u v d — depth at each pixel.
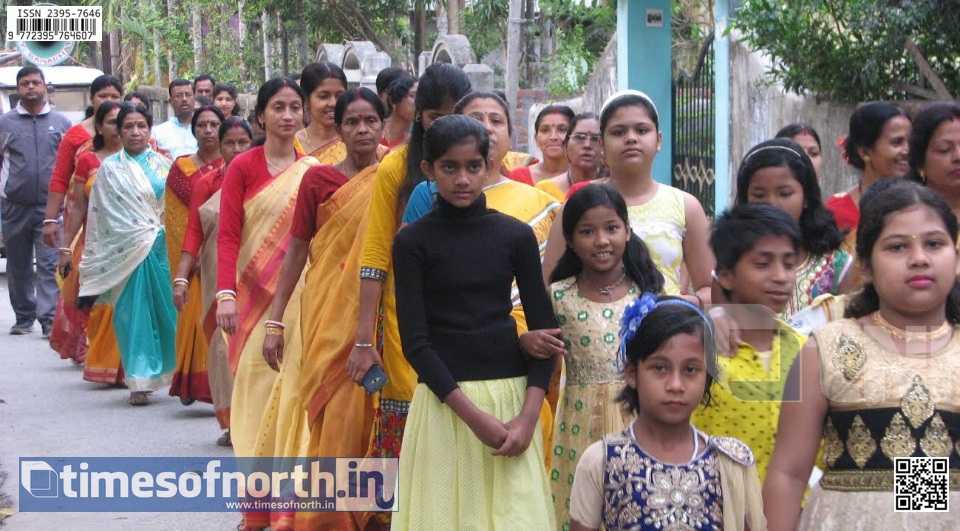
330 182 5.50
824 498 3.15
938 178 4.66
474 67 13.05
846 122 7.91
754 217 3.70
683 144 11.04
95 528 5.84
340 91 6.62
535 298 4.16
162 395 9.23
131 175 9.16
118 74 37.19
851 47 7.75
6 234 12.00
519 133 14.38
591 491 3.47
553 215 4.92
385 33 19.91
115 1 31.50
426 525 4.08
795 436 3.19
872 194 3.26
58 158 10.67
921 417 3.03
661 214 4.79
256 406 6.12
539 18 18.70
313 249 5.48
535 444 4.12
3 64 24.91
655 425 3.45
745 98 9.39
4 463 7.03
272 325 5.68
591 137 6.67
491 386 4.06
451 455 4.07
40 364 10.49
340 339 5.22
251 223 6.36
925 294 3.04
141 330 8.83
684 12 15.45
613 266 4.32
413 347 4.05
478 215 4.14
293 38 20.89
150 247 9.02
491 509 4.04
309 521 5.24
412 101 5.98
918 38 7.52
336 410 5.20
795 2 7.80
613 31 16.58
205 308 7.48
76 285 10.20
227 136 7.53
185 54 28.86
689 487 3.38
